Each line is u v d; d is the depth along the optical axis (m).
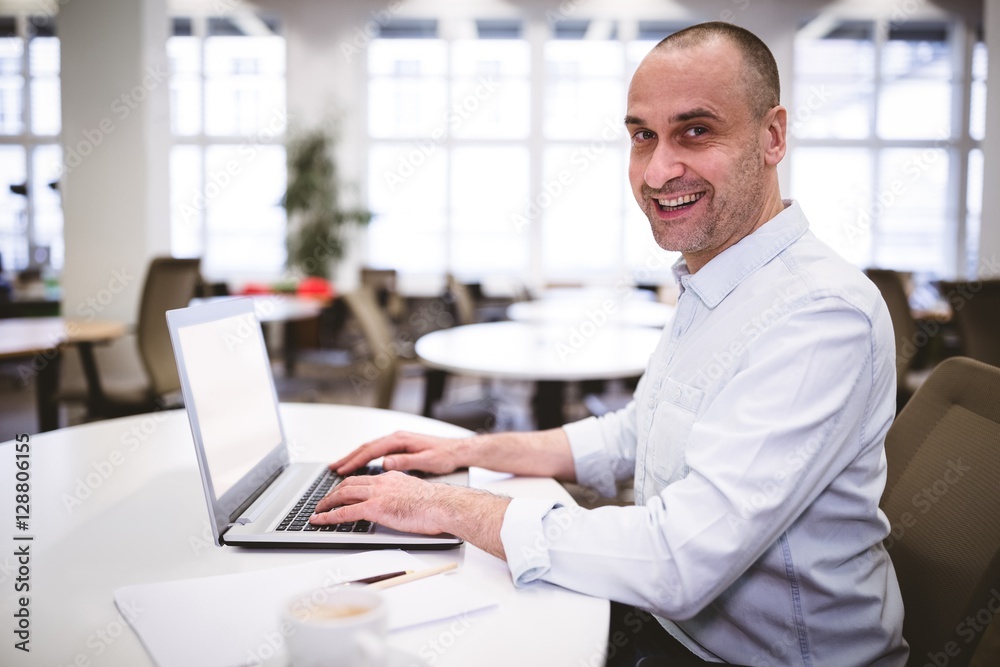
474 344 2.76
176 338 0.85
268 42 8.48
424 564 0.81
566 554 0.79
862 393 0.84
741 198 0.95
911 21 8.41
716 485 0.78
